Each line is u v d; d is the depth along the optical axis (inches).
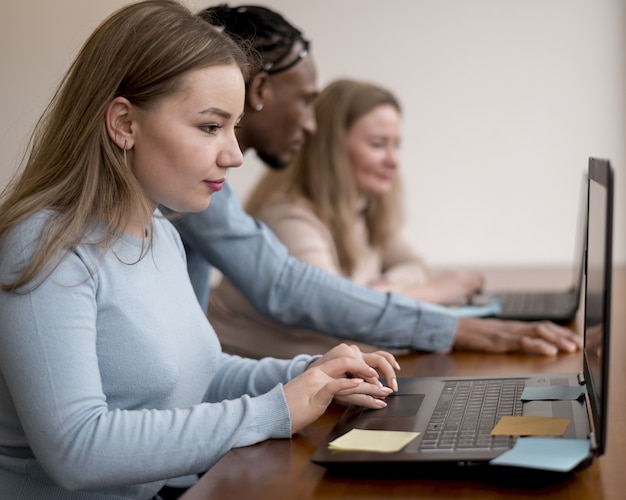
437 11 155.5
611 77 152.5
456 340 71.3
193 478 61.2
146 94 45.4
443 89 156.9
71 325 42.9
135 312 47.0
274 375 55.5
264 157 79.4
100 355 46.3
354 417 49.1
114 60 45.9
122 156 46.6
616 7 151.1
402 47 156.8
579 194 155.4
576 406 48.1
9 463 47.3
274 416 46.6
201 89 45.4
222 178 47.4
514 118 155.7
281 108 76.2
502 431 43.4
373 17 156.7
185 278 53.0
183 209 48.0
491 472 39.5
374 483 40.2
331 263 93.2
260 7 74.9
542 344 69.1
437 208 159.5
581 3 151.9
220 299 85.8
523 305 92.4
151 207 49.1
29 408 42.0
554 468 37.7
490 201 157.9
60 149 46.8
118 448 42.3
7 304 42.8
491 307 89.4
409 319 70.5
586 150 154.3
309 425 49.6
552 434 42.4
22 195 46.9
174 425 44.0
